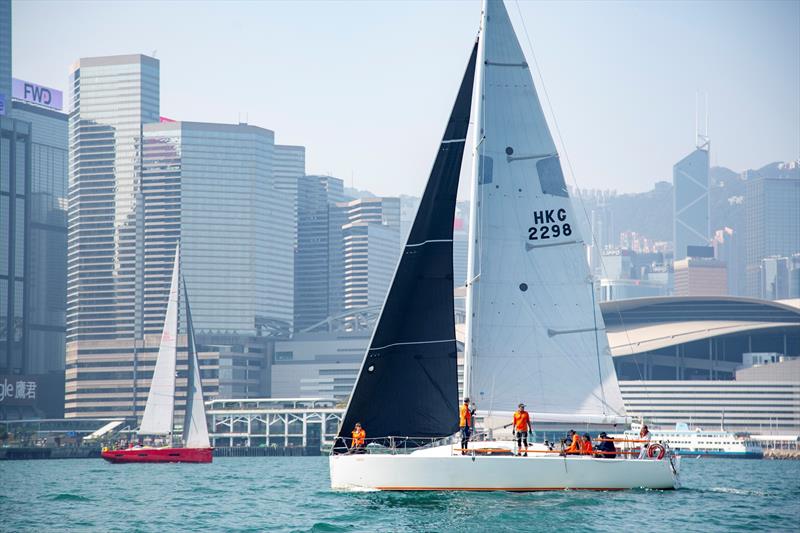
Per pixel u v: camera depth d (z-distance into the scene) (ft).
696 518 174.81
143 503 243.40
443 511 173.88
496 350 192.03
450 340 195.21
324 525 170.19
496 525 162.91
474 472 182.50
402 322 194.39
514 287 193.16
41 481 385.91
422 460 183.11
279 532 168.66
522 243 193.88
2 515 214.69
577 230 194.90
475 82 197.06
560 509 174.40
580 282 194.80
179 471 493.36
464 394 191.42
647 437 199.41
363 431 193.06
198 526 187.21
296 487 301.02
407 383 194.39
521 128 194.29
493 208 193.47
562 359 193.36
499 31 194.18
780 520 178.09
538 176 194.29
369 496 185.57
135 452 605.73
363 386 193.98
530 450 186.80
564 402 192.95
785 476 454.40
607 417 193.26
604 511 174.29
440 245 196.24
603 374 194.08
